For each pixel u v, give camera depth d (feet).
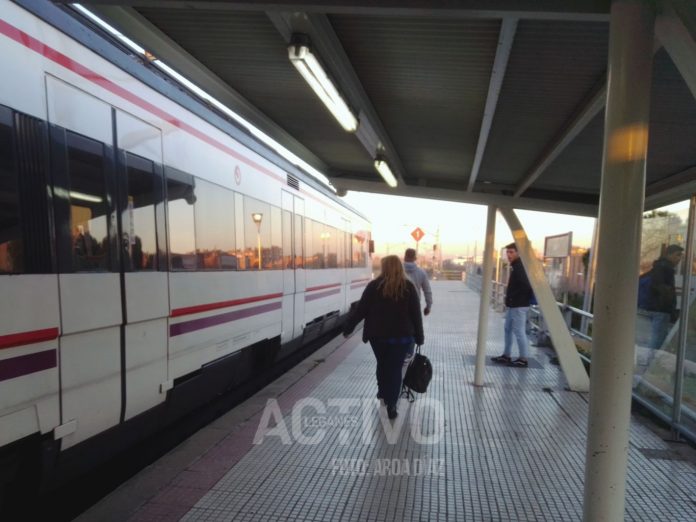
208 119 15.87
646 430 14.94
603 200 6.84
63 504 11.59
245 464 12.08
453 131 16.55
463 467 12.00
